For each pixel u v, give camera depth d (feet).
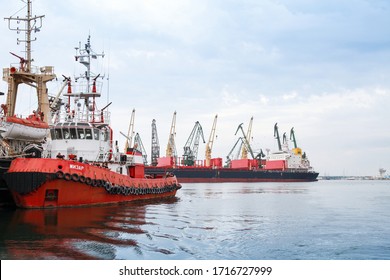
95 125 143.74
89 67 155.84
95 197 122.11
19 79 151.12
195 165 647.15
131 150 170.60
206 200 189.57
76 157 125.18
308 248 76.33
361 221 115.14
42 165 108.17
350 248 76.84
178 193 254.88
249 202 181.88
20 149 131.75
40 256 61.36
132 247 69.72
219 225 101.09
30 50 150.10
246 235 87.56
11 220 92.48
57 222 90.94
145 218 104.83
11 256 61.00
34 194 107.96
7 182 107.86
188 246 73.41
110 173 128.88
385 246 78.74
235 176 605.31
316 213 136.87
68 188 112.16
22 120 127.03
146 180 158.10
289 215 128.98
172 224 97.86
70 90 157.89
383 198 233.76
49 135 145.48
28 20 150.00
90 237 75.92
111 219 98.58
